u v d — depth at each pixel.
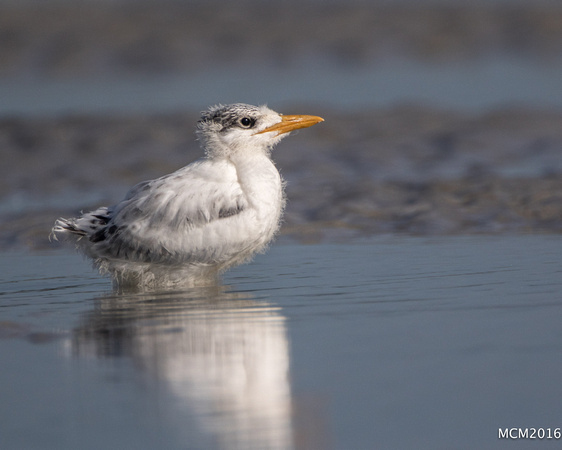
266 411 7.16
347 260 13.41
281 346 8.77
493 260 12.89
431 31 45.12
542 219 16.42
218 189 11.73
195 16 46.53
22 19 44.59
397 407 7.19
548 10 47.53
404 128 26.55
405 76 38.41
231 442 6.62
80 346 9.02
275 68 40.56
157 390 7.65
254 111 12.06
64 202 19.38
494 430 6.75
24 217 17.80
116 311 10.45
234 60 41.69
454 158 23.17
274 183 12.02
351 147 24.55
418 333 9.06
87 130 26.58
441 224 16.38
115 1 48.78
